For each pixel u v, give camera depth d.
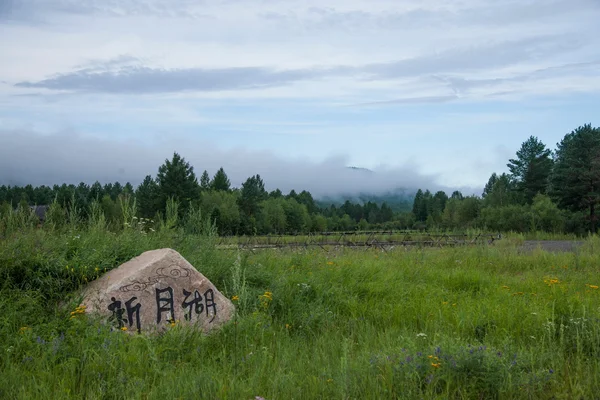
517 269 13.91
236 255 9.41
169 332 6.42
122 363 5.27
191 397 4.65
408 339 5.91
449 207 69.25
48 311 6.64
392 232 30.67
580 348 5.77
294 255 12.66
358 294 9.23
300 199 115.94
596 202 41.97
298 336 7.00
